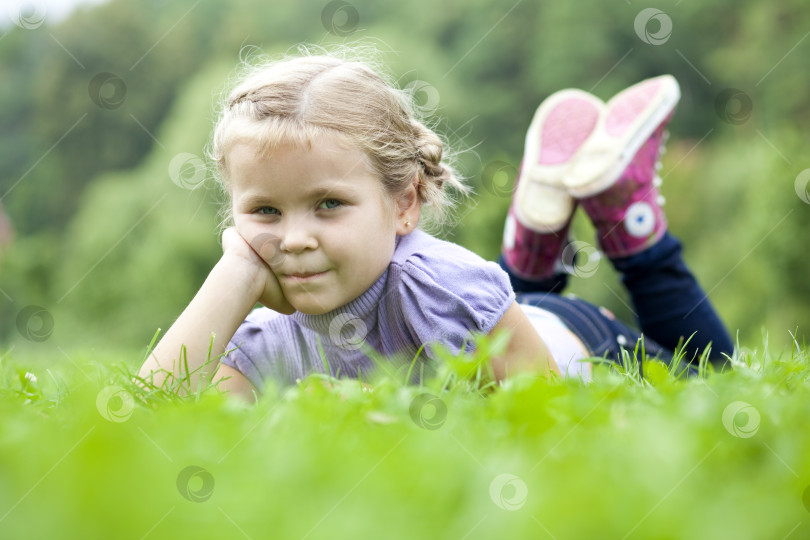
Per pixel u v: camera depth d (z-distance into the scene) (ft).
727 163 51.11
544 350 6.65
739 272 32.68
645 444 3.42
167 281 52.90
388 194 6.37
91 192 81.41
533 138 9.84
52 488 2.87
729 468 3.34
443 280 6.32
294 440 3.67
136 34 84.69
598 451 3.51
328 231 6.07
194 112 66.64
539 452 3.54
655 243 9.26
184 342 6.07
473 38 66.90
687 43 60.85
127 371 5.75
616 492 2.90
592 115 9.72
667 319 9.36
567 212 9.60
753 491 2.99
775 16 56.03
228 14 83.76
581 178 9.18
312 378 5.22
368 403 4.51
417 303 6.29
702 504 2.85
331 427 4.00
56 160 83.66
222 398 4.88
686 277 9.38
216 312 6.17
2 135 87.92
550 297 8.75
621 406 4.39
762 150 30.86
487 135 64.34
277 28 79.20
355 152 6.12
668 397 4.76
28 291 61.87
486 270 6.44
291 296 6.26
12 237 67.51
